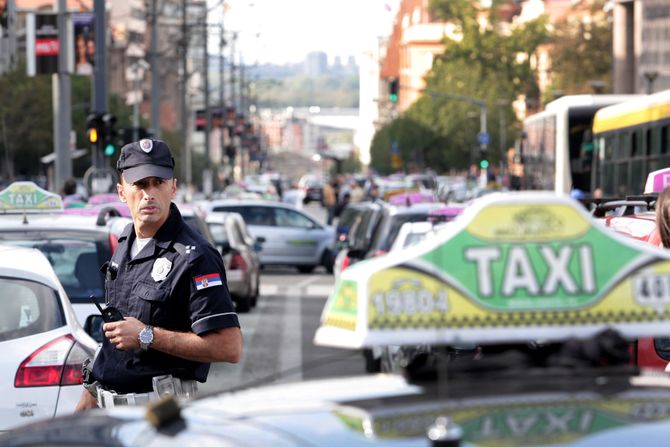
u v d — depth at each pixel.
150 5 107.44
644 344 14.17
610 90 182.88
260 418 5.34
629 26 154.00
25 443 5.92
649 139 48.53
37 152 147.38
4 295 15.60
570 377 5.43
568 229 5.50
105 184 67.69
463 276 5.43
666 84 140.25
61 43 66.00
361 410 5.21
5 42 154.50
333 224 108.50
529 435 4.79
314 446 4.90
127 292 11.27
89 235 20.97
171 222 11.24
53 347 15.35
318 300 50.97
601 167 56.44
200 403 5.95
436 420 4.96
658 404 5.09
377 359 20.08
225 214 46.09
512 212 5.49
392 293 5.39
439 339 5.38
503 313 5.42
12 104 143.62
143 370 11.23
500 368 5.49
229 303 11.21
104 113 71.44
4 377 15.17
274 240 66.25
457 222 5.50
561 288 5.48
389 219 32.56
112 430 5.73
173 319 11.17
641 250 5.55
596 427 4.84
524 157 79.38
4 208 27.34
